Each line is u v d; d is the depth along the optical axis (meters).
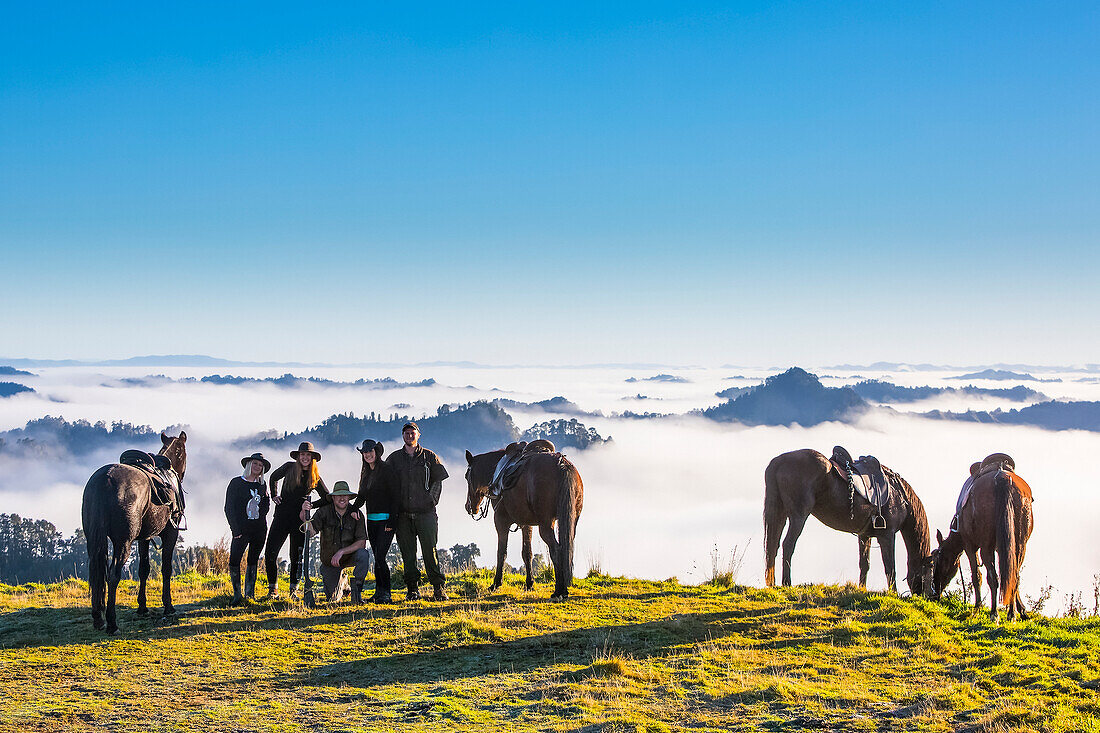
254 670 9.54
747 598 13.66
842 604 12.96
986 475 12.84
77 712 8.12
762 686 8.91
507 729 7.71
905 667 9.80
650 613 12.36
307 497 13.22
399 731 7.63
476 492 15.42
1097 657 10.12
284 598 13.07
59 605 12.84
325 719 7.98
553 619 11.88
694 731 7.76
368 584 14.62
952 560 14.34
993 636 11.36
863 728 7.84
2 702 8.41
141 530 11.55
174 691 8.82
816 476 14.51
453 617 11.78
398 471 13.22
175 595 13.68
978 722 7.89
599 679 9.09
